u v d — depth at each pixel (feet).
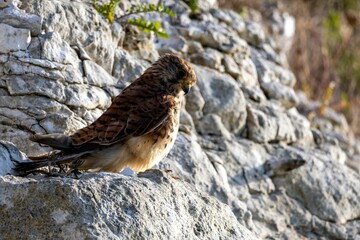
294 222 41.70
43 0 36.37
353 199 44.06
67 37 37.32
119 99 31.27
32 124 34.01
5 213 26.76
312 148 47.50
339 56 71.92
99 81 37.63
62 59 35.55
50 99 34.63
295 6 68.85
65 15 37.24
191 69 32.96
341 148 53.26
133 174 29.71
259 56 51.21
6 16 34.68
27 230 26.45
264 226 40.57
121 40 40.86
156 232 27.43
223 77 44.83
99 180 27.50
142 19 42.86
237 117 44.06
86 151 29.45
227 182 40.06
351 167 50.44
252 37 51.78
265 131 44.83
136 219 27.07
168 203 28.66
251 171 42.06
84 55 37.52
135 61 40.68
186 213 29.25
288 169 42.60
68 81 35.45
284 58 57.21
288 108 49.80
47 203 26.58
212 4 50.90
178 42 44.93
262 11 64.75
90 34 38.29
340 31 71.92
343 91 70.49
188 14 47.11
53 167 31.37
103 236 26.12
